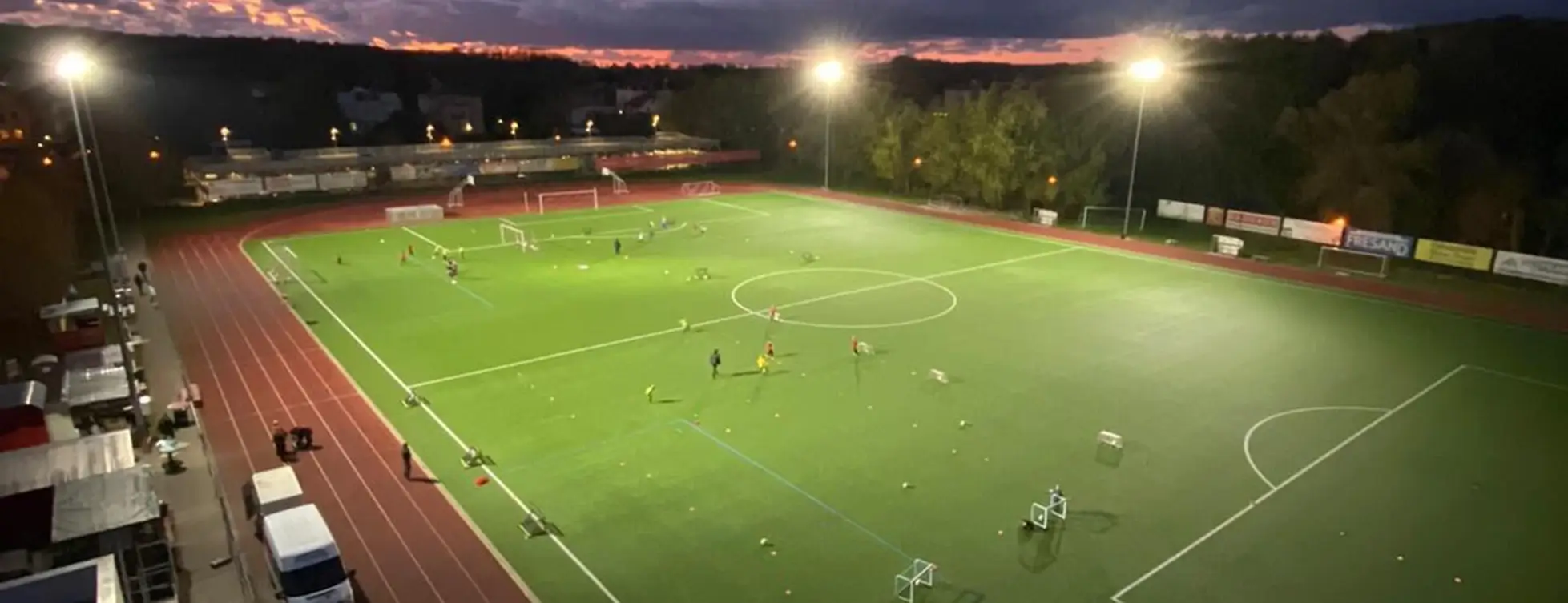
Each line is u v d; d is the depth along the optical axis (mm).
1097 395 30859
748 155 106125
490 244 58094
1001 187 71812
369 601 19141
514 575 19984
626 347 36062
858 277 48688
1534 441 27125
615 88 175250
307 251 55562
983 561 20406
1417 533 21812
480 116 149500
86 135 69000
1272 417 28906
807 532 21703
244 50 166625
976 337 37531
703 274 48812
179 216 68188
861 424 28281
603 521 22328
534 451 26359
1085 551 20875
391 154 91062
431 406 29922
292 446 26828
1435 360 34844
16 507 21234
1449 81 71500
